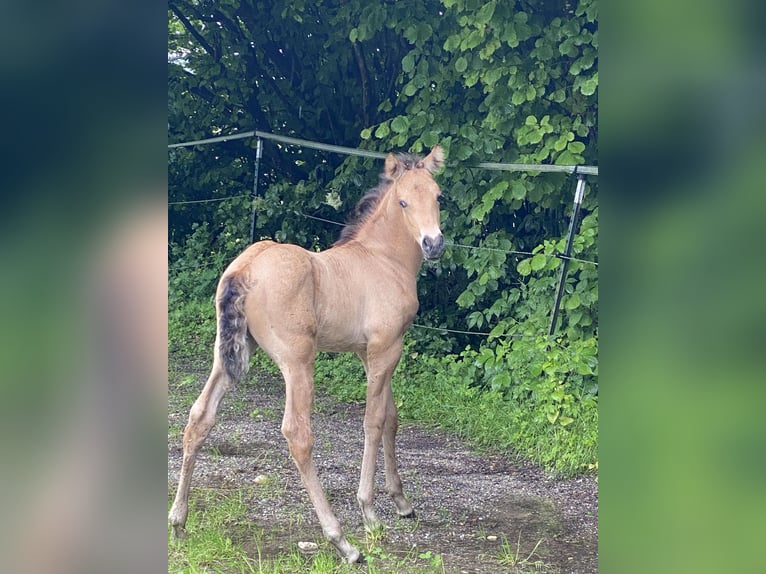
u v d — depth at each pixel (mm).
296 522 4301
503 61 7555
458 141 7875
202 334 9312
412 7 8148
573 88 7234
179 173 10914
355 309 4281
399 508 4551
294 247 4137
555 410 5738
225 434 6027
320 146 9078
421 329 8625
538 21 7492
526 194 7688
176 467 5082
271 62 10625
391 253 4547
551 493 5082
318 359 8703
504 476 5469
